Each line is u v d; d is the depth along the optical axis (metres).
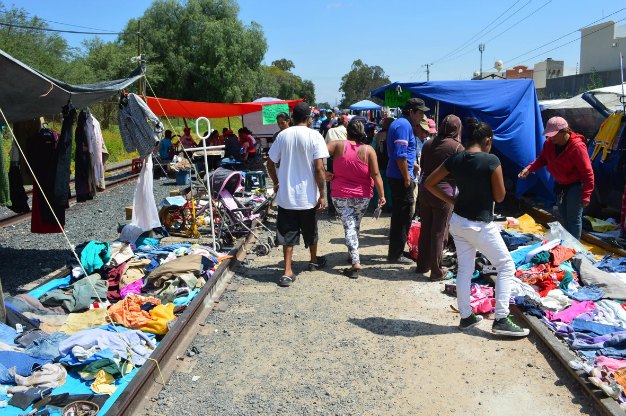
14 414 3.85
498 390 4.19
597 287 5.98
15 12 37.34
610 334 4.80
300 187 6.82
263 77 55.84
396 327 5.43
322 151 6.75
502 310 5.03
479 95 10.10
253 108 17.47
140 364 4.61
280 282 6.80
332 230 9.98
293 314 5.88
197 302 5.77
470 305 5.29
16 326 5.14
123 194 15.98
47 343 4.74
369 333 5.32
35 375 4.30
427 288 6.54
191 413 4.00
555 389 4.15
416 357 4.79
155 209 8.57
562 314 5.31
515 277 6.20
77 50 41.06
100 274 6.73
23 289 6.86
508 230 8.76
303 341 5.20
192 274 6.55
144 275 6.87
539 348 4.82
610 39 38.53
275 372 4.61
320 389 4.31
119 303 5.73
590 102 10.07
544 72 48.69
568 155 7.25
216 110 17.20
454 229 5.08
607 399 3.77
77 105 7.89
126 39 50.84
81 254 6.75
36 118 7.72
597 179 9.34
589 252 7.06
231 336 5.36
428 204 6.70
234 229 8.93
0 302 5.08
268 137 24.70
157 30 49.81
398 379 4.43
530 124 10.28
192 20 49.62
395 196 7.43
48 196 7.29
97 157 7.89
